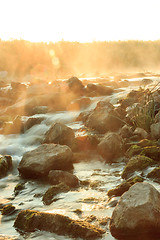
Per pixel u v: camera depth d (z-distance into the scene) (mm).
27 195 4176
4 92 11930
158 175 3953
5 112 10477
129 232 2701
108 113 7078
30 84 11773
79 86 10555
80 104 9555
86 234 2754
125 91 10203
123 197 2902
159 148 4934
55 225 2971
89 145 6039
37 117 8570
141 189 2891
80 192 3951
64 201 3646
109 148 5469
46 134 7066
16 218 3295
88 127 7348
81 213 3252
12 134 8156
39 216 3113
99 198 3664
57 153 5043
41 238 2863
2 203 3938
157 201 2799
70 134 6480
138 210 2701
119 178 4422
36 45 26938
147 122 6160
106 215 3152
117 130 6836
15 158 6062
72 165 5281
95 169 5020
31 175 5055
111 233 2789
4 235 3002
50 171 4621
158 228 2680
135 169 4367
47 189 4316
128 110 7344
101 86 10641
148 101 7055
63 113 9125
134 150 5152
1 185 4711
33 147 6969
